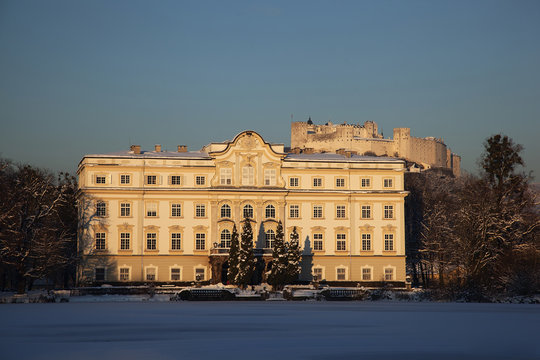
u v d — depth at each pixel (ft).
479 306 368.27
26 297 405.80
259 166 497.87
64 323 271.08
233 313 317.22
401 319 287.69
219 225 488.02
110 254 477.36
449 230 482.28
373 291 440.45
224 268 494.18
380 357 190.80
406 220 618.44
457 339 225.15
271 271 466.70
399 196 506.89
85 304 382.63
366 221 503.61
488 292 410.11
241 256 460.55
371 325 264.72
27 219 429.38
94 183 481.46
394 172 510.58
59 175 551.59
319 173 504.84
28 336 232.94
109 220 479.00
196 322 275.18
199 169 493.77
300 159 505.25
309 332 243.19
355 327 258.16
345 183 506.89
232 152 495.82
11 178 456.86
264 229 492.54
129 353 197.47
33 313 314.96
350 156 532.32
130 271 479.00
